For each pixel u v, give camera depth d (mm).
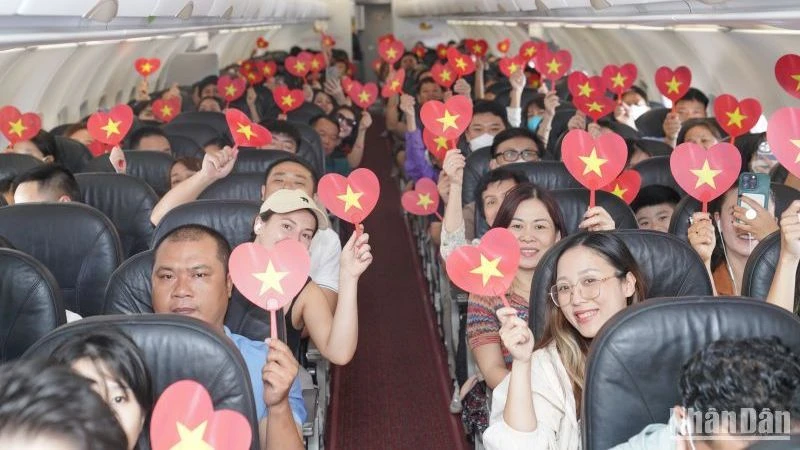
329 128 8258
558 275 2699
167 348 2234
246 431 1716
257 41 18438
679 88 6582
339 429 4891
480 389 3758
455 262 2473
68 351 1963
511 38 16750
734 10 3443
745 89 7031
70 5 3545
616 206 3949
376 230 9867
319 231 4305
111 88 10555
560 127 7430
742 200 3340
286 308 3352
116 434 1376
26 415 1310
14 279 2838
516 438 2439
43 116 8172
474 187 5445
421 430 4859
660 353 2229
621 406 2230
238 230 3791
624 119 7801
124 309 3193
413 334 6465
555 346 2777
